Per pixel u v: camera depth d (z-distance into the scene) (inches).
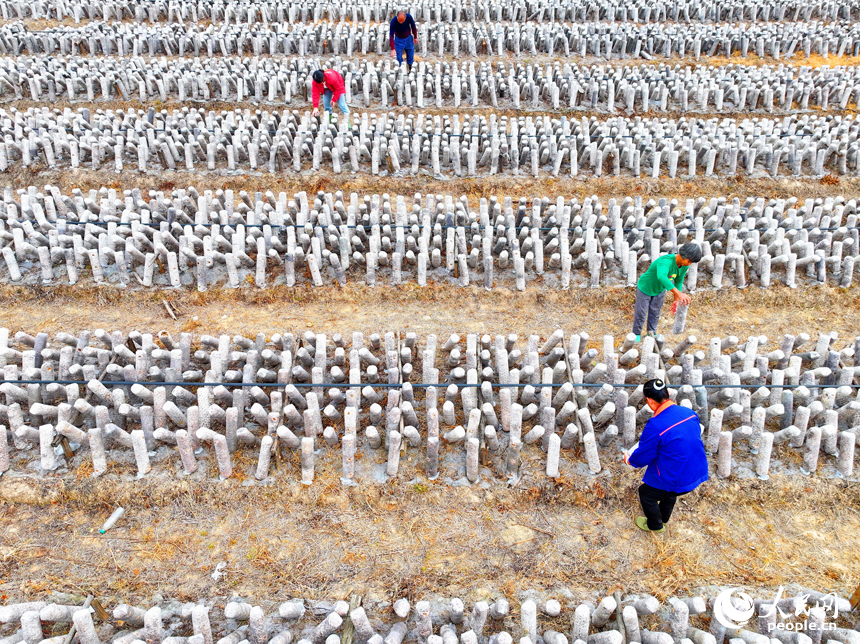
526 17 678.5
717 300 331.6
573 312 326.3
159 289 328.2
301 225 353.4
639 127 456.8
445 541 221.6
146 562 215.6
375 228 333.1
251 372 256.1
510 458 233.1
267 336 305.0
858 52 637.9
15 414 241.4
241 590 207.3
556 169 433.1
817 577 210.7
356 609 183.9
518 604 203.2
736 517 229.8
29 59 550.9
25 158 423.2
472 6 670.5
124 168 430.0
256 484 236.1
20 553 217.8
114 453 245.0
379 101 526.0
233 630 196.7
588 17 688.4
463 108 516.4
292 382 264.5
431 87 520.7
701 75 545.3
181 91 511.8
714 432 234.4
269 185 420.5
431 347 266.2
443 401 271.1
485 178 431.5
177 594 206.5
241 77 534.0
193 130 444.8
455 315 323.0
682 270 263.4
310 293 329.7
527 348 287.0
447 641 181.2
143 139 418.6
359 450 249.6
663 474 197.2
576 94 515.5
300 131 440.5
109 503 231.5
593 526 227.1
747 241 341.4
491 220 372.2
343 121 457.7
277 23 652.7
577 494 233.8
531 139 436.8
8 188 363.6
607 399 253.6
